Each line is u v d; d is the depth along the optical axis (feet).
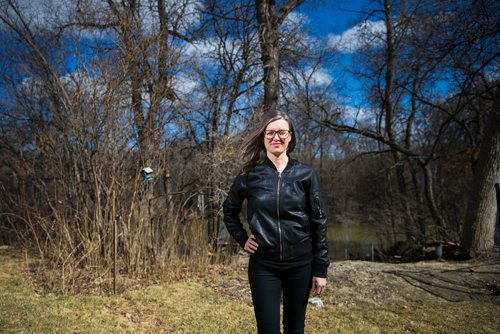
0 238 30.55
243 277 20.20
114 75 19.67
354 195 67.05
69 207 20.36
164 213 21.39
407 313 15.26
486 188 28.89
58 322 12.93
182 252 22.15
